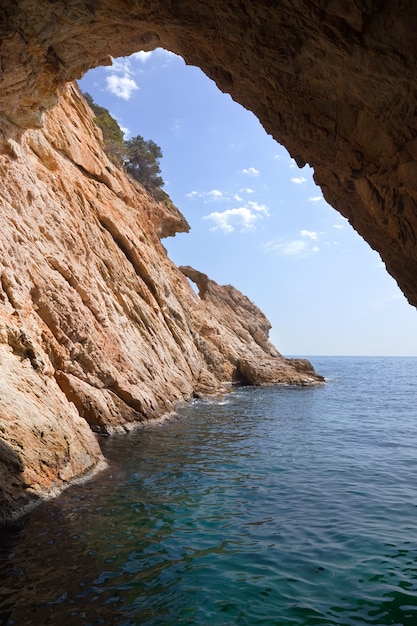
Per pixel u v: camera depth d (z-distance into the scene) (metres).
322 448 15.54
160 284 30.31
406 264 7.86
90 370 17.06
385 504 9.50
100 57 8.12
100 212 25.69
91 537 7.36
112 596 5.59
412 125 5.29
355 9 4.52
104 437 15.84
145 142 49.53
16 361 11.11
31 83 8.61
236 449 14.97
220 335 44.97
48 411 10.52
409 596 5.79
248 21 5.52
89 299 19.12
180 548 7.10
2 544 6.95
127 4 6.07
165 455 13.74
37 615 5.12
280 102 6.82
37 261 16.52
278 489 10.52
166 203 45.59
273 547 7.24
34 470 8.95
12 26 6.49
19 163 18.09
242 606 5.47
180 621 5.11
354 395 36.69
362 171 6.77
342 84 5.63
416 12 4.20
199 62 7.28
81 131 27.89
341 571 6.45
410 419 23.30
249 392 36.22
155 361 23.95
